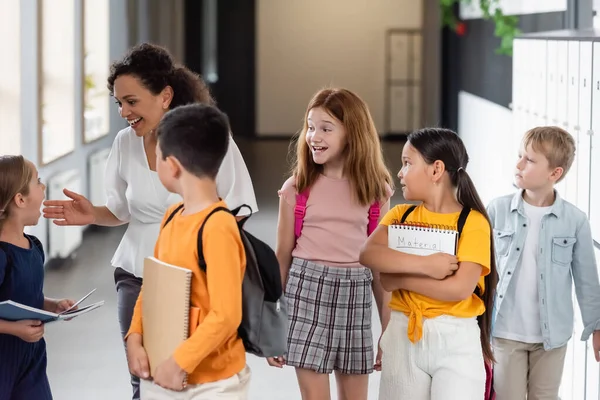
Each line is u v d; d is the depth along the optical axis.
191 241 3.01
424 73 20.30
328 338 3.99
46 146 9.24
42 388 3.79
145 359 3.15
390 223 3.69
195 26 20.16
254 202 4.06
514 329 4.17
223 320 2.94
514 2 10.45
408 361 3.60
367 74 21.14
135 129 3.94
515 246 4.17
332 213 4.00
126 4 13.18
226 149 3.09
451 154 3.58
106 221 4.19
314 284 3.98
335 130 3.95
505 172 9.56
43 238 8.84
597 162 4.57
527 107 6.41
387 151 19.11
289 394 5.62
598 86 4.52
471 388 3.52
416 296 3.57
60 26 9.58
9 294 3.63
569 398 4.96
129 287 4.05
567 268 4.14
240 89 21.36
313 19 21.09
